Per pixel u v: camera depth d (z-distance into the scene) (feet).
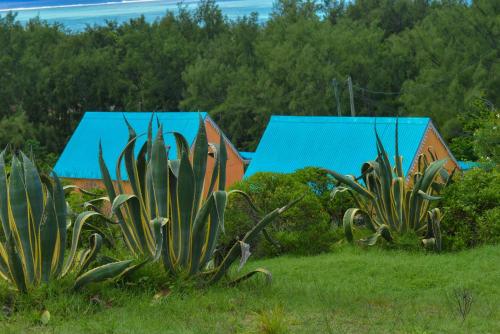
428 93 190.70
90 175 129.18
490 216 61.00
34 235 35.42
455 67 191.72
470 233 61.52
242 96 224.74
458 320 33.19
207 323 31.40
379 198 62.64
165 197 38.58
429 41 200.54
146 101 243.60
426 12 262.06
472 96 174.81
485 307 37.27
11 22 261.03
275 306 32.99
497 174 65.31
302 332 29.78
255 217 63.52
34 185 35.35
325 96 216.33
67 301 33.81
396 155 64.80
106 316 32.94
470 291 42.01
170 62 249.14
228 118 231.50
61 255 36.29
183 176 38.34
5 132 218.18
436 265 51.16
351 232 60.08
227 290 38.81
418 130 110.63
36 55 249.75
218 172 40.27
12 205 35.09
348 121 118.32
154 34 253.85
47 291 34.45
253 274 41.65
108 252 42.88
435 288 45.14
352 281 47.62
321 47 222.07
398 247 60.80
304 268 52.70
